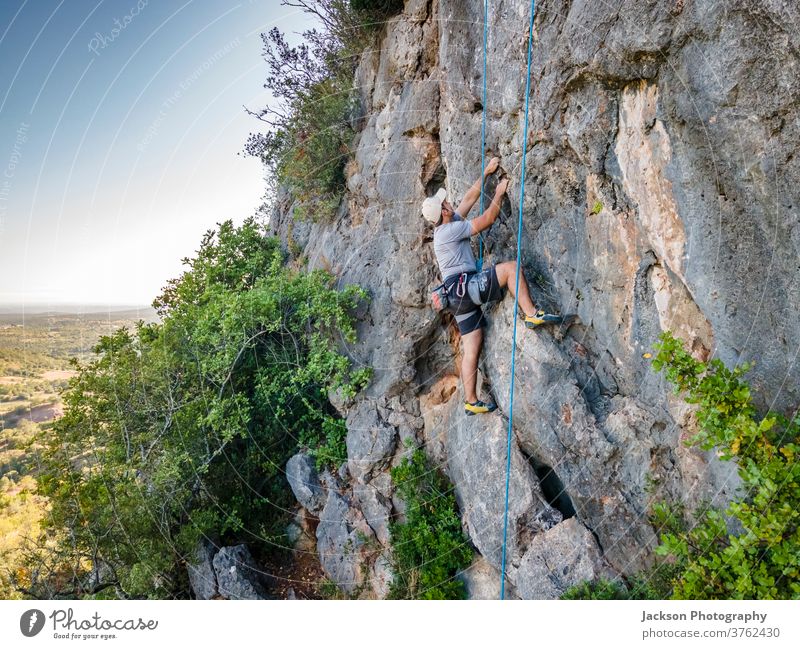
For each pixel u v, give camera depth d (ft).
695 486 10.78
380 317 19.10
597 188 12.02
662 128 9.96
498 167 14.96
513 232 15.11
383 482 18.08
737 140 8.72
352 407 19.65
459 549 15.39
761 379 9.32
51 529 16.65
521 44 12.48
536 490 13.74
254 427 20.79
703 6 8.50
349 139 22.53
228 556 17.54
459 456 16.17
